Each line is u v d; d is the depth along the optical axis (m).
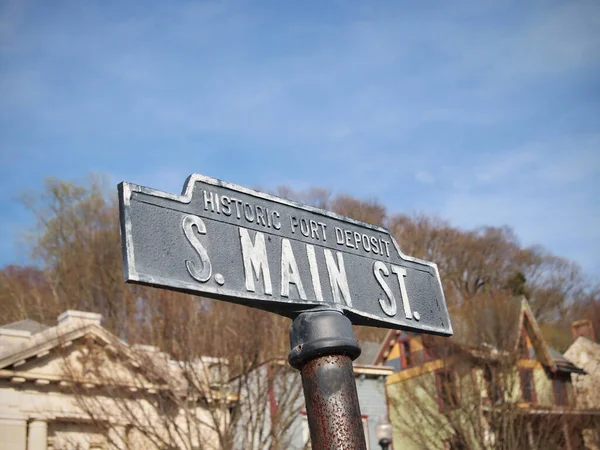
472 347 27.45
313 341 2.47
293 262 2.59
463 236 55.53
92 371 19.95
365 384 28.31
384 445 18.77
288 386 21.75
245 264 2.43
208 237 2.36
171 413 20.20
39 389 20.34
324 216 2.79
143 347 20.30
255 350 20.95
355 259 2.85
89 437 20.56
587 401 30.58
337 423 2.36
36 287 38.28
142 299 22.17
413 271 3.09
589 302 53.53
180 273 2.24
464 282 53.22
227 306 21.55
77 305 35.28
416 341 29.45
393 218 55.19
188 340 20.81
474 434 25.97
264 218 2.57
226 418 19.97
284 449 19.83
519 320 28.69
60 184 45.22
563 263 56.19
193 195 2.38
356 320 2.75
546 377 30.09
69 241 41.09
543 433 27.80
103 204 46.12
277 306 2.50
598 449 28.58
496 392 27.17
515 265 55.41
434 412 28.03
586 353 38.44
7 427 19.75
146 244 2.19
